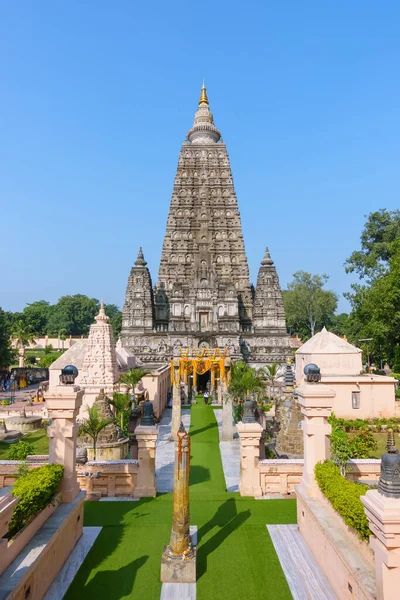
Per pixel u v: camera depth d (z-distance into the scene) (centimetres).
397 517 845
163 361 8338
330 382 4362
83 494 1562
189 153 9481
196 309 8469
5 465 1856
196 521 1677
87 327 19225
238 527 1612
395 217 9050
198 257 8781
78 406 1545
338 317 15750
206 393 6206
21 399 6956
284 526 1622
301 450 2639
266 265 9169
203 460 2906
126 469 1988
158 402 4675
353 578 1031
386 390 4362
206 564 1348
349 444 2223
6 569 1023
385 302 5675
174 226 9150
